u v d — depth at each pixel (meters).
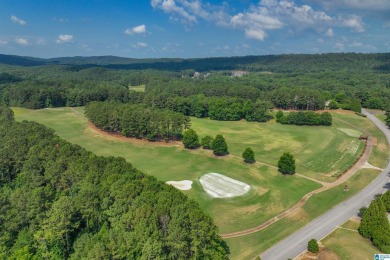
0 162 76.12
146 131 123.06
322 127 149.12
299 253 56.72
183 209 49.56
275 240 60.94
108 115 129.38
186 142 113.25
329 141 126.12
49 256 51.78
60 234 51.84
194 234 47.16
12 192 65.06
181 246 45.78
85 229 57.00
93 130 138.38
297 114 155.00
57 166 68.38
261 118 162.00
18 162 77.69
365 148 117.62
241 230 64.94
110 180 59.28
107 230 54.12
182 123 120.94
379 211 59.94
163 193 54.75
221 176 91.75
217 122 163.25
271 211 72.19
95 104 147.12
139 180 60.19
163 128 119.62
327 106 190.50
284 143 124.12
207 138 112.88
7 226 55.22
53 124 151.88
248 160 102.44
